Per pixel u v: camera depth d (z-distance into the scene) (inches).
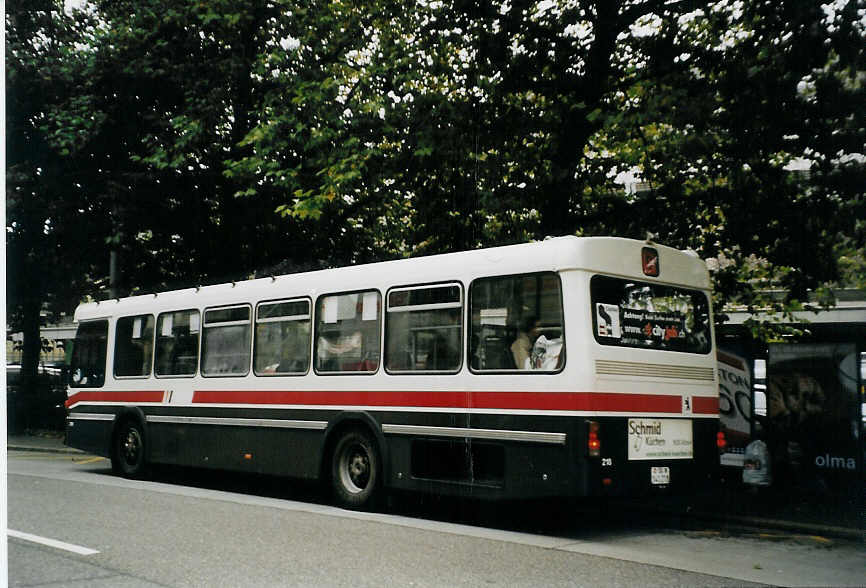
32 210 841.5
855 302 765.3
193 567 267.3
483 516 399.5
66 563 272.8
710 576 271.1
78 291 1068.5
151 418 539.2
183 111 744.3
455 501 447.8
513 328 353.7
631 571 274.1
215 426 493.0
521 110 571.5
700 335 388.2
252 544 307.1
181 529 338.6
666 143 500.7
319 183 586.9
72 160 829.8
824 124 474.0
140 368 555.2
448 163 567.2
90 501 422.3
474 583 249.9
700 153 461.1
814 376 448.8
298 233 828.0
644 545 330.6
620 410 339.3
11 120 829.2
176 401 522.0
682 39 535.2
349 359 421.1
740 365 483.8
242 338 486.3
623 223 565.6
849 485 435.5
